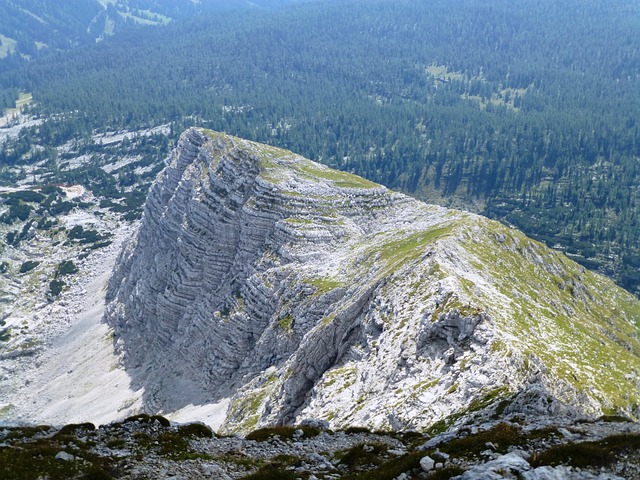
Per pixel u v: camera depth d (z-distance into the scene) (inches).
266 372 5231.3
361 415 3257.9
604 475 1270.9
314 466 1727.4
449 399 2913.4
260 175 7244.1
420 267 4424.2
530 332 3782.0
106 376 7568.9
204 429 2036.2
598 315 5876.0
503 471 1310.3
